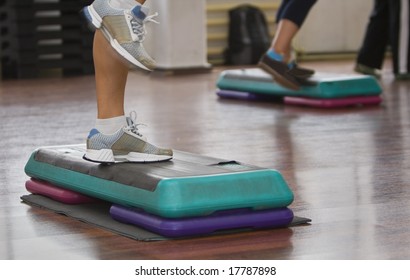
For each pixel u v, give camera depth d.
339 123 4.28
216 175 2.16
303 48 9.41
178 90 6.34
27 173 2.70
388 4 6.52
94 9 2.35
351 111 4.75
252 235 2.15
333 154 3.36
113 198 2.27
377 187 2.72
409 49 6.50
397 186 2.73
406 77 6.56
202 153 3.45
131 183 2.21
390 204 2.48
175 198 2.08
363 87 4.96
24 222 2.35
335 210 2.41
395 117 4.46
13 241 2.15
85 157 2.45
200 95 5.92
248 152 3.45
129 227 2.22
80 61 8.02
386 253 1.98
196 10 7.86
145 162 2.36
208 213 2.12
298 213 2.38
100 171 2.35
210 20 9.05
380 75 6.74
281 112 4.79
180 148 3.59
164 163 2.36
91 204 2.53
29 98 5.96
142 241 2.10
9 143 3.84
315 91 4.91
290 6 4.88
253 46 8.91
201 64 7.95
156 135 4.00
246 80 5.45
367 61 6.68
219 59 9.09
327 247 2.04
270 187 2.19
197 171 2.22
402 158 3.25
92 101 5.71
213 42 9.14
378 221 2.28
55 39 7.99
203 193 2.11
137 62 2.33
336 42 9.55
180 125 4.35
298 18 4.88
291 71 4.93
